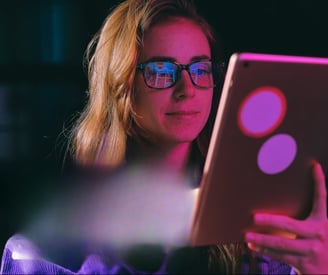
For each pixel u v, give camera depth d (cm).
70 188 121
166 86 100
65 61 358
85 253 115
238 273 114
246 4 277
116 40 107
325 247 90
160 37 101
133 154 112
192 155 112
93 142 117
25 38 364
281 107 81
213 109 111
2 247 273
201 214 86
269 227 91
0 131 356
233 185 84
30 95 359
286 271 114
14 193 322
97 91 115
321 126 86
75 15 348
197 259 112
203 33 104
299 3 276
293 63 78
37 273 112
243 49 280
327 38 277
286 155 86
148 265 111
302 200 93
